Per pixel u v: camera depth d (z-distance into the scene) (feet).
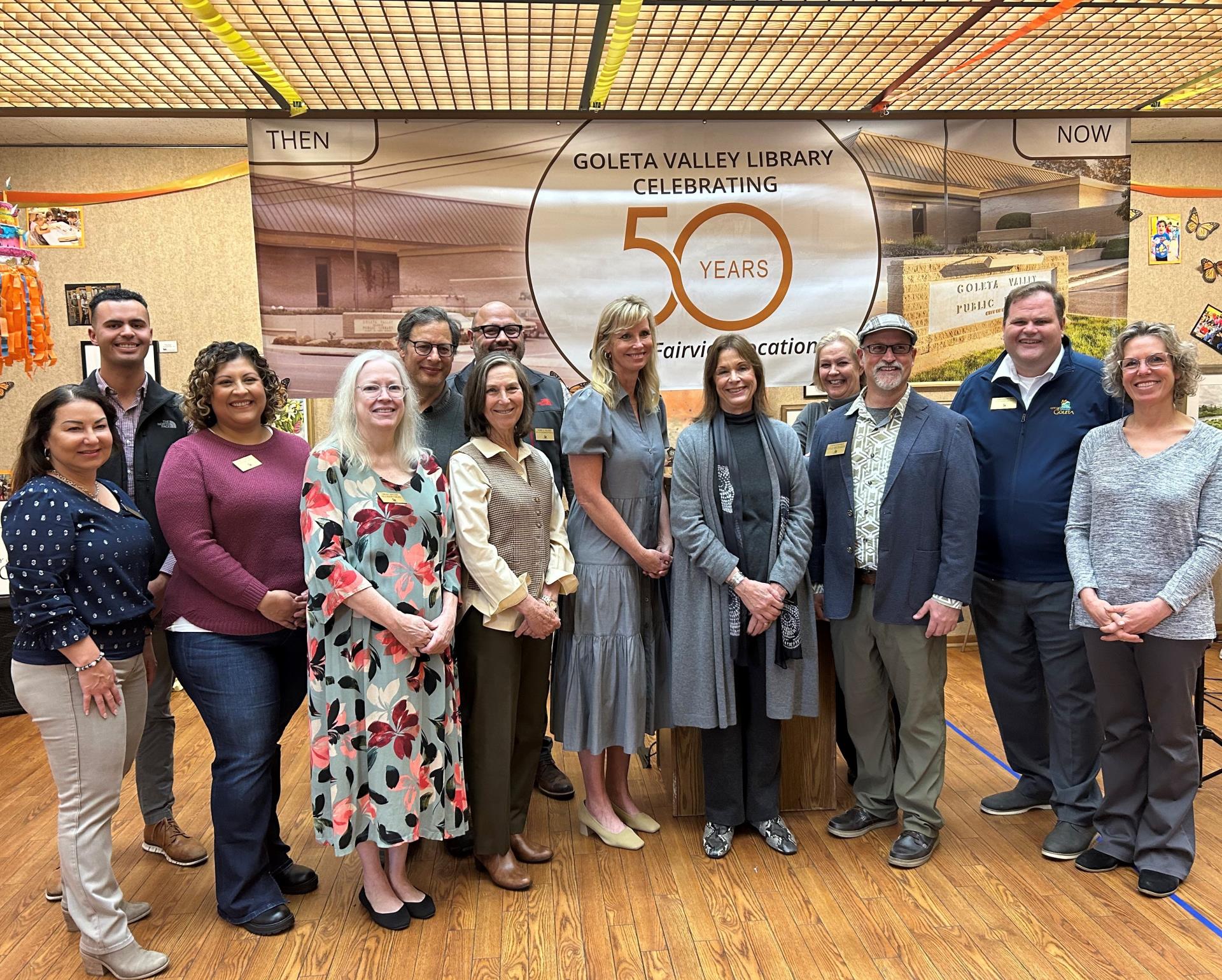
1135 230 15.88
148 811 8.95
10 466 14.29
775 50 10.30
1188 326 16.15
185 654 7.50
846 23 9.56
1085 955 6.97
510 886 8.21
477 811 8.27
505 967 6.97
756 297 13.39
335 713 7.30
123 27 9.04
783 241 13.33
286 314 12.53
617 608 8.71
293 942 7.41
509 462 8.36
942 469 8.51
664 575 9.07
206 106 11.87
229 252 14.30
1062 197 13.55
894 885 8.18
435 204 12.66
